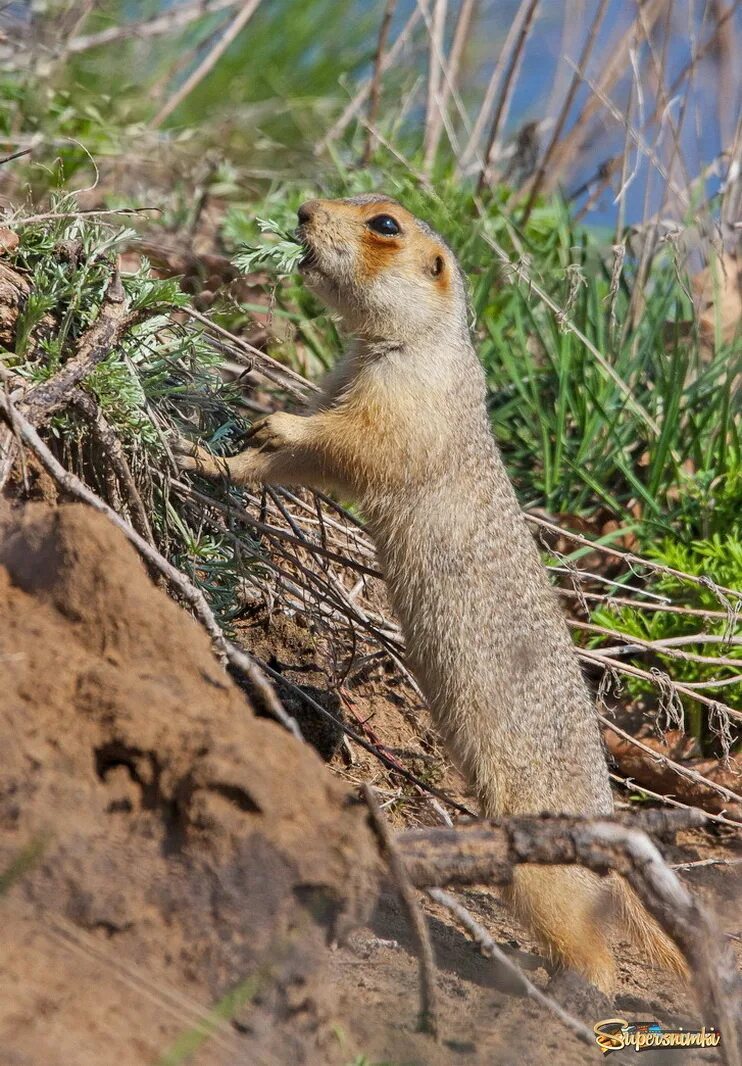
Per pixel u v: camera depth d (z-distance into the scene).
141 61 16.06
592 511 14.12
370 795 5.97
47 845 5.32
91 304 9.08
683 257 14.58
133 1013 5.07
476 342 13.12
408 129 18.39
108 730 5.69
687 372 14.75
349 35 18.03
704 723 12.52
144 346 9.41
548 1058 6.45
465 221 15.52
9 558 6.43
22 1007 4.80
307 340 13.82
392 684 11.94
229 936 5.46
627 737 11.21
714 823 11.63
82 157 13.66
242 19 16.33
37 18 14.59
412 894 6.09
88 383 8.48
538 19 20.42
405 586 10.14
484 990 7.38
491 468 10.34
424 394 10.18
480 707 9.76
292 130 16.58
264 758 5.76
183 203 14.28
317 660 11.40
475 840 6.37
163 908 5.47
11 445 8.00
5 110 13.78
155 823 5.59
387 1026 6.26
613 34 19.47
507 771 9.64
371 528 10.29
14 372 8.53
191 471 9.73
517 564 10.15
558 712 9.81
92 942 5.30
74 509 6.37
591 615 12.40
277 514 11.29
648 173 15.30
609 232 18.03
